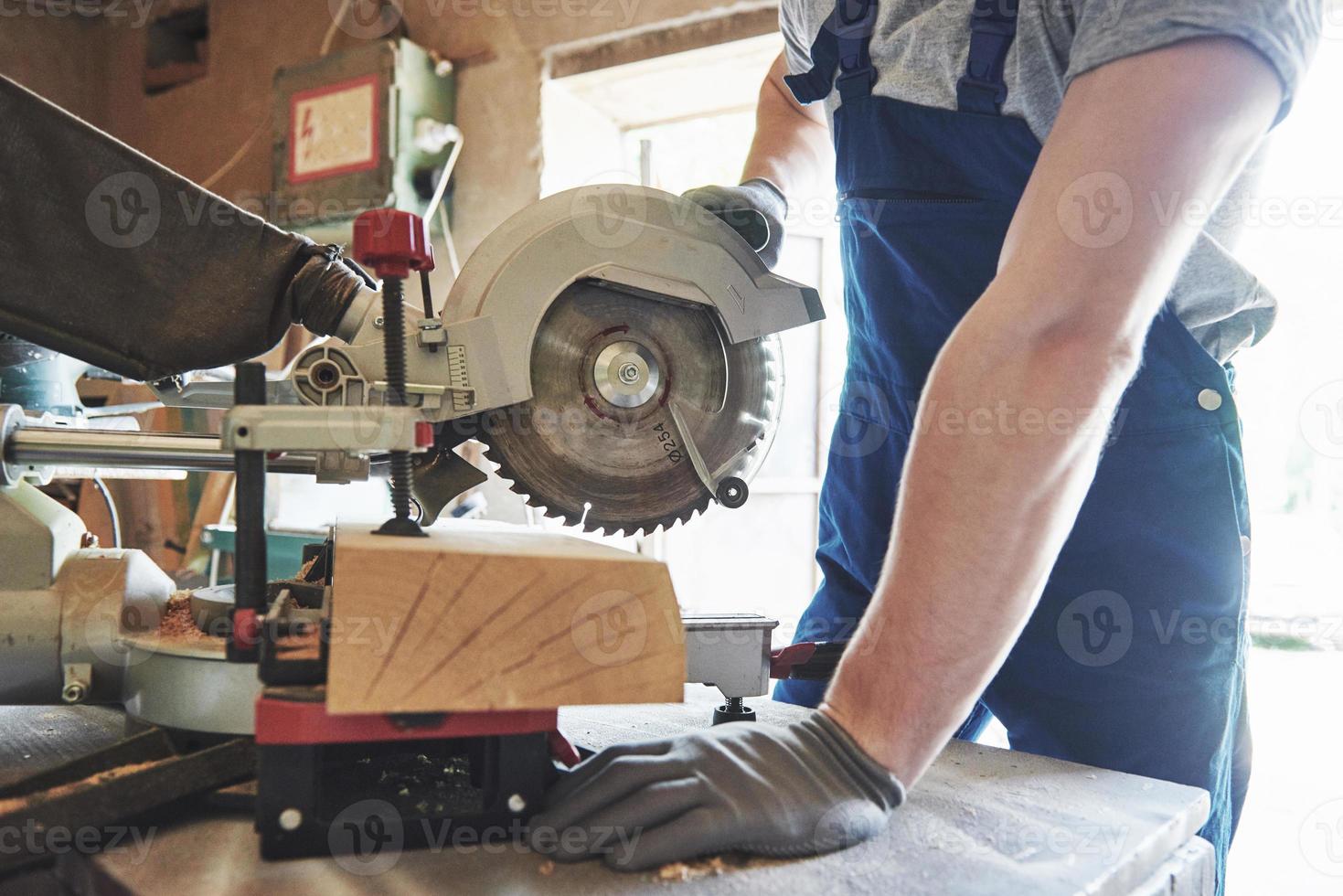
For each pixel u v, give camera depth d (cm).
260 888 49
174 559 247
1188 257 84
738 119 286
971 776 72
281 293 77
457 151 274
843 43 93
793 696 106
